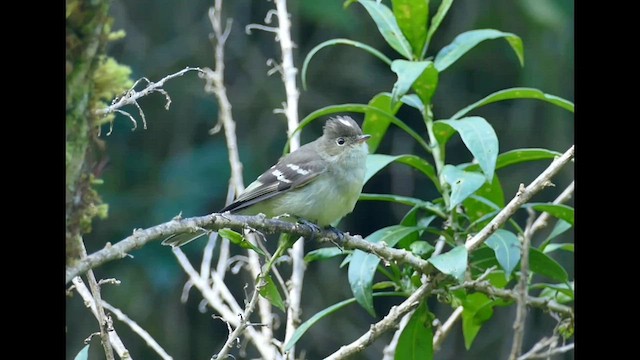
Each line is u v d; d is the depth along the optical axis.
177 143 20.94
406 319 9.88
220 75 11.05
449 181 8.23
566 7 19.36
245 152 20.91
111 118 6.50
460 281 7.78
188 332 20.20
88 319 19.25
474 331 9.92
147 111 21.02
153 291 19.84
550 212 9.00
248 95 21.73
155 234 5.66
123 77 6.14
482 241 7.85
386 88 22.11
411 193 22.22
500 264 8.48
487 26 21.22
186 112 21.17
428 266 7.96
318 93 22.08
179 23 21.75
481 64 21.84
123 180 20.22
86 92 5.41
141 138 20.81
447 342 20.41
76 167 5.38
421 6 9.13
